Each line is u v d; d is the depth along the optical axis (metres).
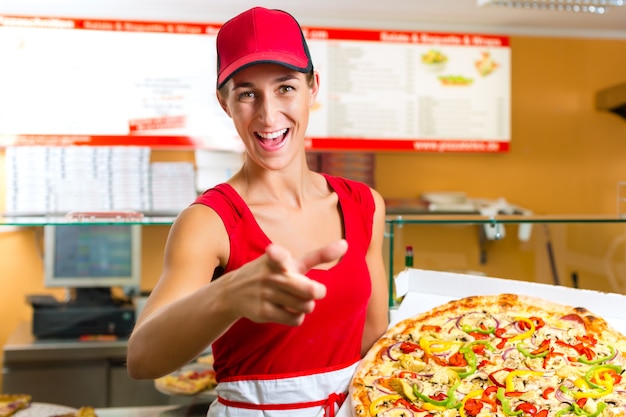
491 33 4.34
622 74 4.66
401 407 1.27
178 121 4.04
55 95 3.94
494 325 1.46
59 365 2.90
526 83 4.59
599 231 2.05
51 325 3.04
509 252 1.96
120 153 3.90
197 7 3.94
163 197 3.95
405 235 1.83
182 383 2.36
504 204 4.30
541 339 1.42
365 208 1.39
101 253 3.13
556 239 1.99
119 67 3.98
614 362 1.36
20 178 3.82
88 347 2.91
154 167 3.94
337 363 1.32
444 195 4.30
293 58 1.17
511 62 4.57
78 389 2.88
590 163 4.68
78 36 3.94
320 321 1.26
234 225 1.24
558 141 4.64
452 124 4.29
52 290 3.11
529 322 1.45
